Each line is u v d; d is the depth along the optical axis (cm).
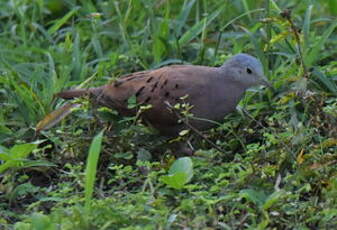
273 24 1330
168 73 1156
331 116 1104
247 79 1177
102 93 1171
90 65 1409
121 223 923
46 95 1264
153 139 1170
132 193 1044
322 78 1239
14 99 1253
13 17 1569
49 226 895
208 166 1057
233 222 934
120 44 1448
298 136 1052
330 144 1055
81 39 1466
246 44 1402
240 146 1166
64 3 1585
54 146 1186
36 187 1079
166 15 1400
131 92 1153
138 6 1440
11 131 1206
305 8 1432
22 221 981
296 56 1279
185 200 945
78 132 1134
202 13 1495
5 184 1083
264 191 999
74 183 1063
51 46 1454
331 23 1373
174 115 1137
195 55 1405
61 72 1327
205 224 920
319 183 1005
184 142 1169
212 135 1191
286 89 1248
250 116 1179
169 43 1389
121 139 1139
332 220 948
